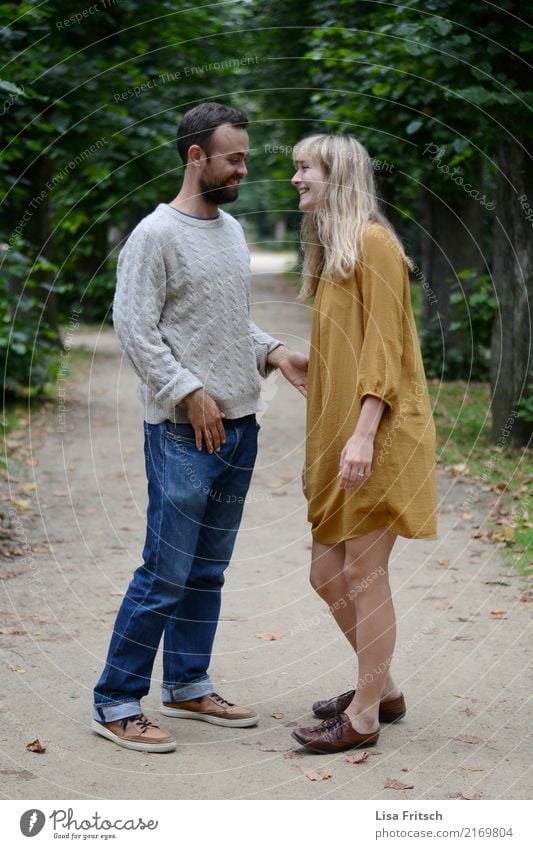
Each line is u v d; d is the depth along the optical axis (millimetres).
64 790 3816
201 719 4562
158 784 3883
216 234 4273
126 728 4227
